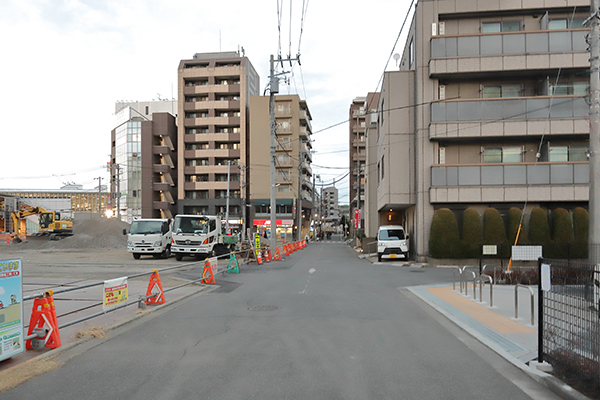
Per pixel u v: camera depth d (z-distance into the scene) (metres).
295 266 20.78
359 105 75.81
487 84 21.92
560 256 19.27
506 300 10.38
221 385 4.73
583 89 21.06
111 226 42.78
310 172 73.56
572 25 21.48
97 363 5.55
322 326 7.68
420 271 18.06
